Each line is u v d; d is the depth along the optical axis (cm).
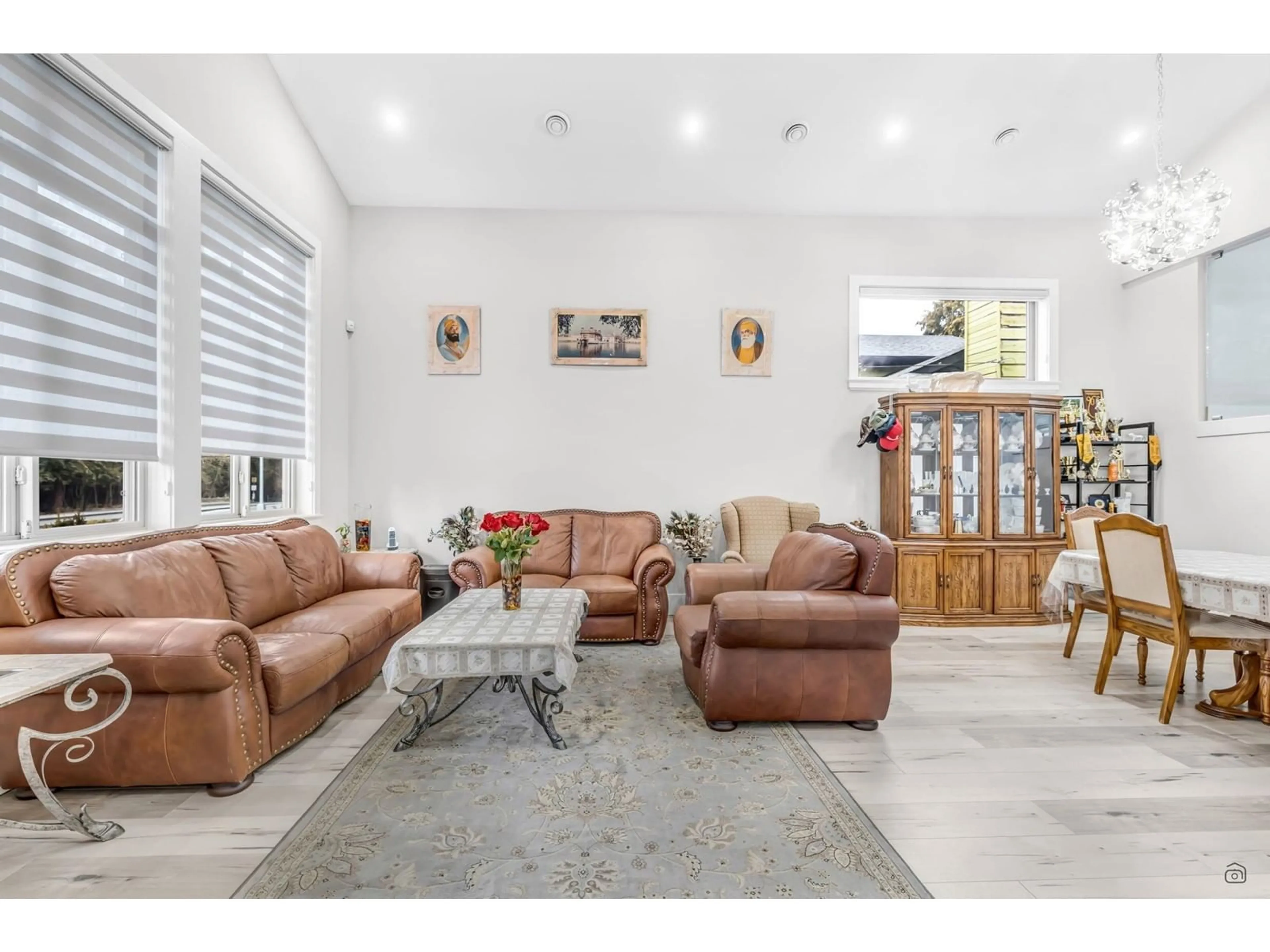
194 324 279
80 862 156
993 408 429
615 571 414
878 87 359
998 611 422
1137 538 262
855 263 475
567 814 180
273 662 206
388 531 453
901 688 292
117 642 179
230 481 336
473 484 461
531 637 220
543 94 363
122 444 244
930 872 154
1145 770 208
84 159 227
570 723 250
